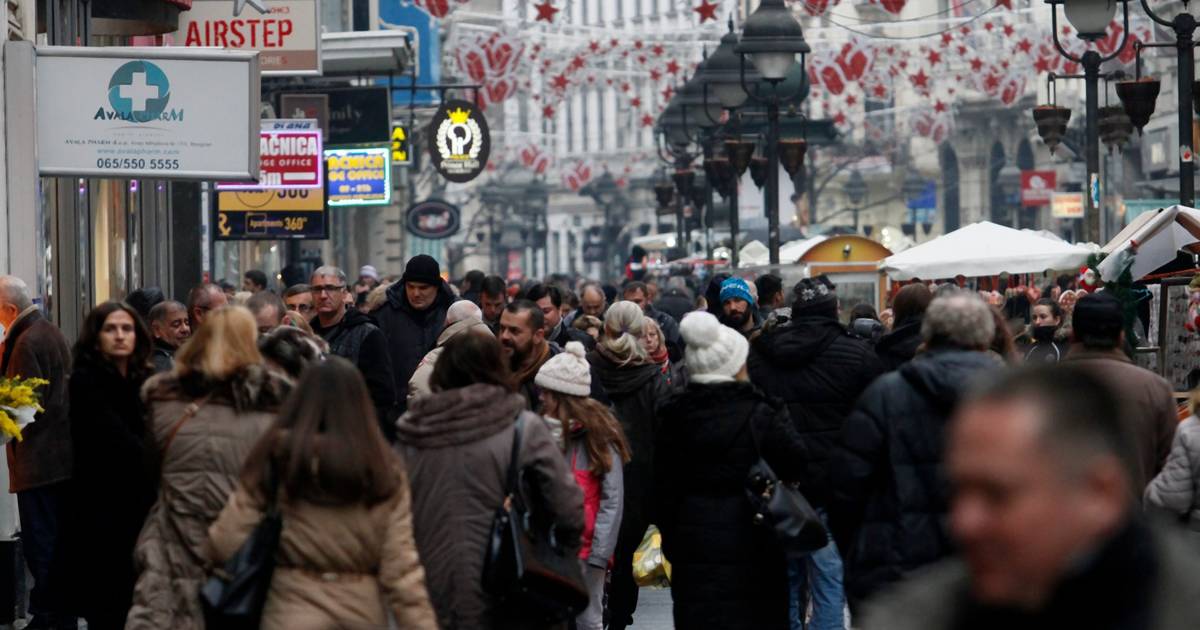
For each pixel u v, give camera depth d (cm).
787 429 1958
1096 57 4950
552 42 11675
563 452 2102
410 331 3077
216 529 1445
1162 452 1855
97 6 4147
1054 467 594
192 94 3094
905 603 628
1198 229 3306
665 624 2744
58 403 2611
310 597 1434
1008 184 15975
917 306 2412
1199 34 7225
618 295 4956
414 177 15350
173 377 1738
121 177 3094
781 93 7350
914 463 1630
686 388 1981
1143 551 606
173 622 1698
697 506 1955
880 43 10325
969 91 18375
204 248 6059
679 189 8400
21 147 3034
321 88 6938
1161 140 11619
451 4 6788
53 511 2620
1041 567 602
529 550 1617
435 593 1614
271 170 5916
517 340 2406
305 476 1423
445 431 1625
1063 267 4666
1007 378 610
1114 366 1862
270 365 1875
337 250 11156
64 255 4166
